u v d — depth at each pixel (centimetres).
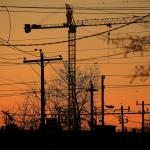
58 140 14588
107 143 14900
